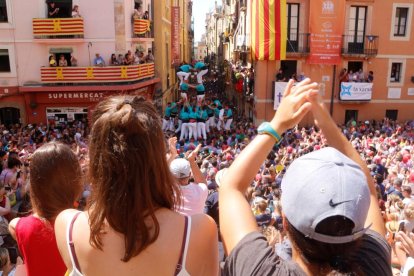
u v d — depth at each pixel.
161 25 31.33
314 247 1.41
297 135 20.00
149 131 1.82
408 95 27.84
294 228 1.46
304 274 1.42
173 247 1.77
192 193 4.14
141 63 26.33
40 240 2.37
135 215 1.75
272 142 1.71
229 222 1.61
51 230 2.39
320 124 1.86
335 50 26.06
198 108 23.22
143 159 1.78
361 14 26.75
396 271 4.19
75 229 1.90
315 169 1.45
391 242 5.82
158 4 31.09
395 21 27.03
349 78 26.88
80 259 1.86
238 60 36.22
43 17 23.59
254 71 28.44
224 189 1.71
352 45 26.94
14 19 23.44
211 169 10.20
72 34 23.30
